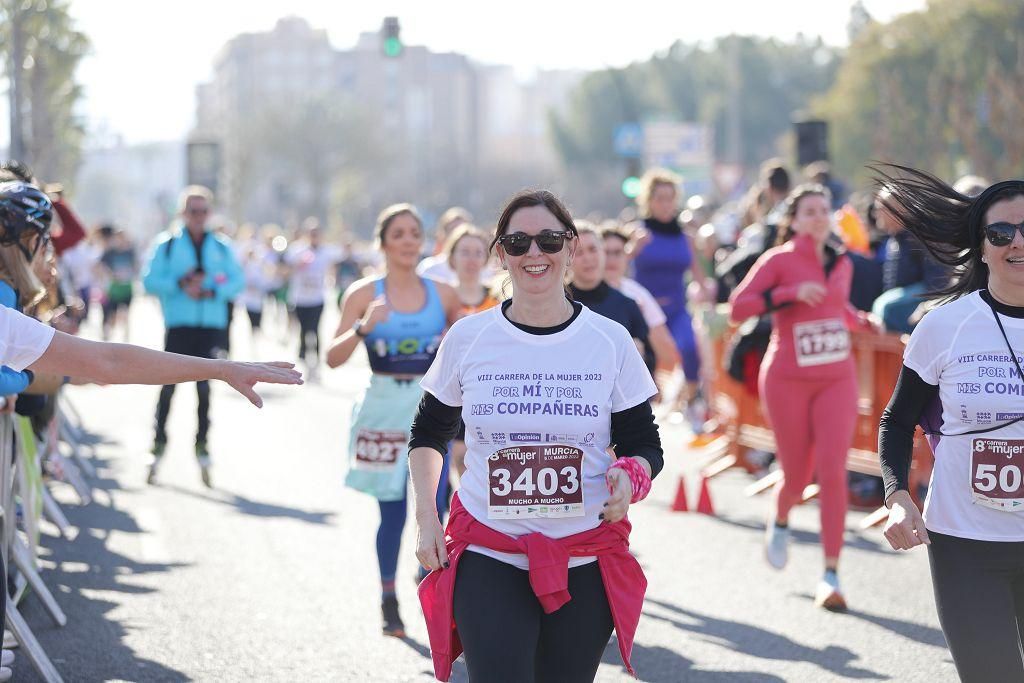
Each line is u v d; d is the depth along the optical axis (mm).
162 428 12484
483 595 4371
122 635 7477
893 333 11016
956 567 4684
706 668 6938
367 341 7738
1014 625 4617
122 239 27672
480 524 4445
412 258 7832
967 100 41406
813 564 9352
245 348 29906
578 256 8094
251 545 9828
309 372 22953
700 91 120750
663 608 8172
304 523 10625
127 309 27969
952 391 4727
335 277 27719
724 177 45094
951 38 55719
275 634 7523
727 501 11836
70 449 13953
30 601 8188
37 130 44594
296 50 192375
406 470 7566
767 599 8375
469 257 9180
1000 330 4699
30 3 42188
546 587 4297
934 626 7711
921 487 10789
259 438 15633
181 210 12648
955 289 5078
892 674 6809
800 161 24266
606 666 6988
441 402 4590
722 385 14266
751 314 8531
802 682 6691
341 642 7379
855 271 11883
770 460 13156
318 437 15734
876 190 5270
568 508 4410
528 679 4301
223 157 125062
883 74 57469
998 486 4637
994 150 46969
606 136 121375
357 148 128375
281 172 132125
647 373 4512
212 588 8555
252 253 27047
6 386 5391
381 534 7582
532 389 4430
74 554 9492
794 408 8484
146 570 9031
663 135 57938
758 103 117250
